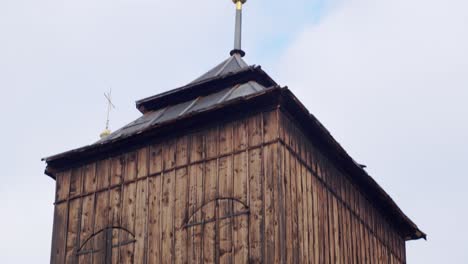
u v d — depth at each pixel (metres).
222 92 29.36
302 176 26.30
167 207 26.50
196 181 26.34
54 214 28.47
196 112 26.69
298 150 26.45
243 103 26.17
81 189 28.39
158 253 26.05
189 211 26.06
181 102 30.27
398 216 32.22
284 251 24.27
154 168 27.28
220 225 25.41
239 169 25.78
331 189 28.02
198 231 25.67
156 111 30.30
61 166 29.14
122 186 27.62
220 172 26.06
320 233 26.55
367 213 30.44
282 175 25.20
